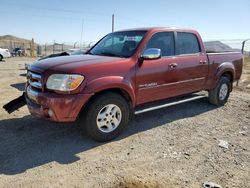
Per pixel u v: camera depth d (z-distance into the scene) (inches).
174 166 151.9
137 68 191.9
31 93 177.8
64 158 158.7
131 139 188.9
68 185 131.3
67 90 163.3
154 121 227.9
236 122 232.4
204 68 248.7
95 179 136.9
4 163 150.9
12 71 569.3
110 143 181.5
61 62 178.5
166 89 216.2
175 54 224.1
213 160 160.1
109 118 181.8
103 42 234.2
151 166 151.4
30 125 210.1
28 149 169.2
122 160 157.8
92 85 167.8
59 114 163.8
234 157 164.9
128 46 205.2
